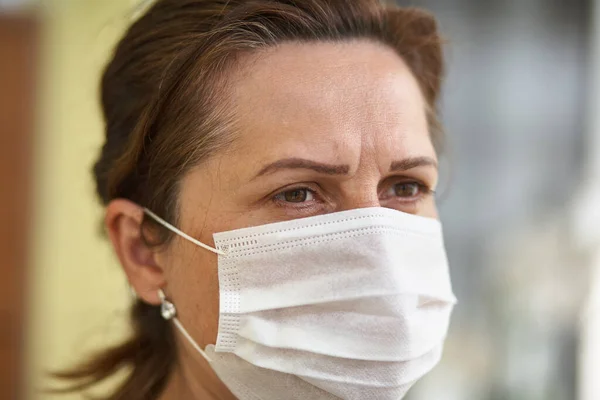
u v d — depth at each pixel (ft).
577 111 11.45
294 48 4.36
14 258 10.52
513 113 11.32
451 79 11.10
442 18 11.03
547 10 11.31
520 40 11.28
